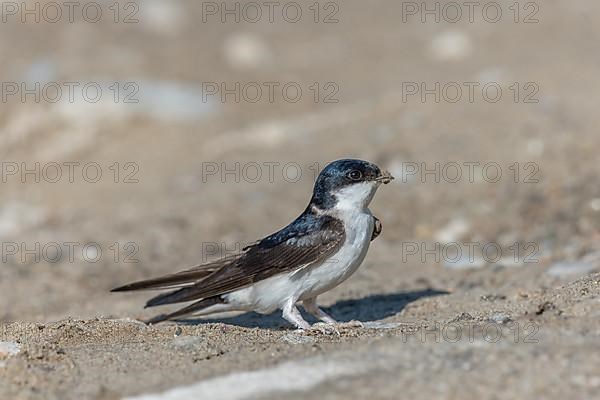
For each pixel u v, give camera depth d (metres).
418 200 15.37
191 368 7.34
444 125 17.64
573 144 16.16
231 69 23.05
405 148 16.94
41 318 11.49
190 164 18.41
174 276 9.82
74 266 14.38
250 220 15.52
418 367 6.80
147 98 20.81
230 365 7.29
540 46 21.88
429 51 23.56
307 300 9.67
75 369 7.52
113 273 13.96
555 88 18.42
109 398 6.84
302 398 6.45
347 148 17.38
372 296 11.36
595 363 6.62
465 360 6.87
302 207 15.68
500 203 14.88
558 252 12.70
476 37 23.52
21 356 7.73
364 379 6.67
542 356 6.81
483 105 18.22
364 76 22.53
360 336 8.10
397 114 18.73
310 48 24.41
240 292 9.44
